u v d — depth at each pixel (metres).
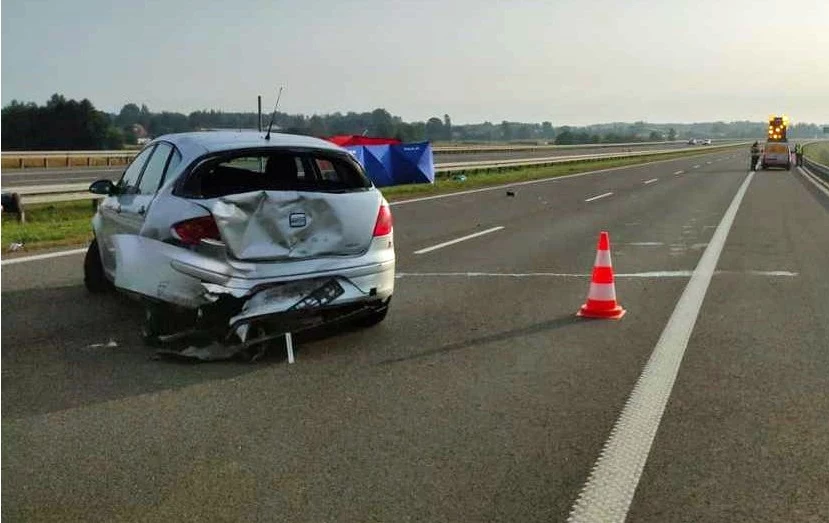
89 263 7.82
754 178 38.09
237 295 5.50
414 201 21.97
